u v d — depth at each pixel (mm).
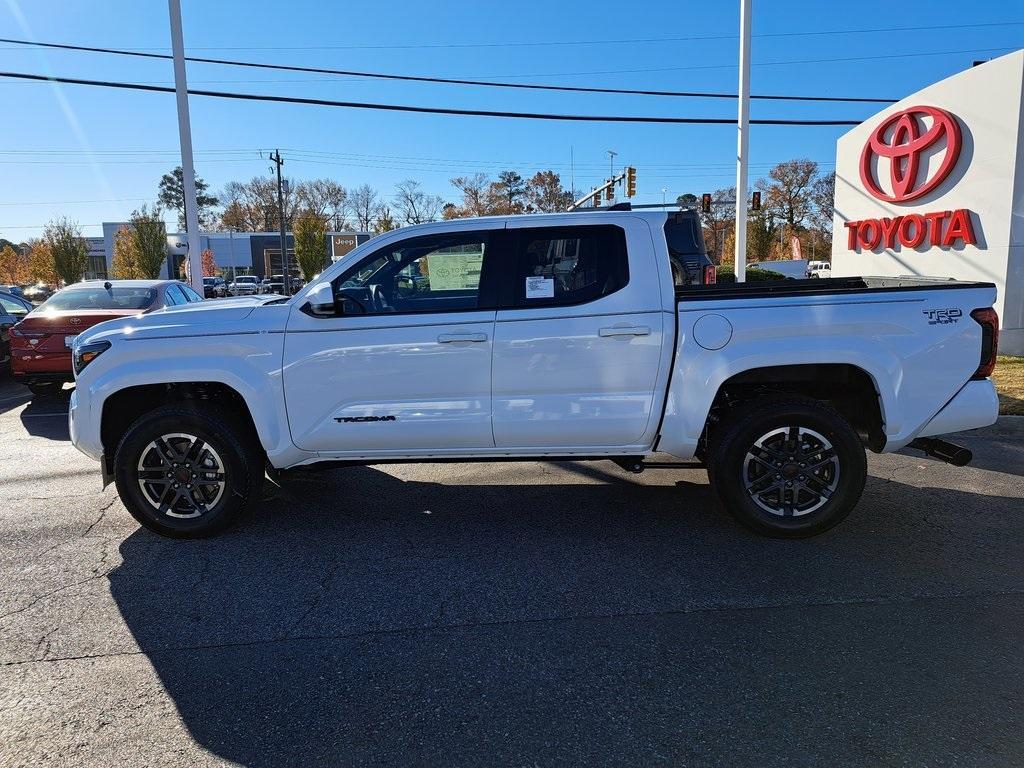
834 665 3090
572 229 4445
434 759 2553
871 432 4504
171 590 3930
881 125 12031
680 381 4352
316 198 91562
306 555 4379
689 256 10250
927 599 3678
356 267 4484
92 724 2777
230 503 4570
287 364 4445
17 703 2914
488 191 77812
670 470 6027
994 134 10266
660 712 2789
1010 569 4020
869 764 2477
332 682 3045
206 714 2836
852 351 4219
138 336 4508
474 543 4523
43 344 8922
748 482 4398
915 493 5332
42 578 4098
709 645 3270
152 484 4613
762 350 4250
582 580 3969
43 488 5812
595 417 4414
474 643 3338
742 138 14188
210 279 54906
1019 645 3227
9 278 63688
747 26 13805
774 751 2553
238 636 3441
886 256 12234
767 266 42906
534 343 4359
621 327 4332
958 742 2580
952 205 10977
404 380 4430
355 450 4574
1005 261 10352
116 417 4758
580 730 2695
